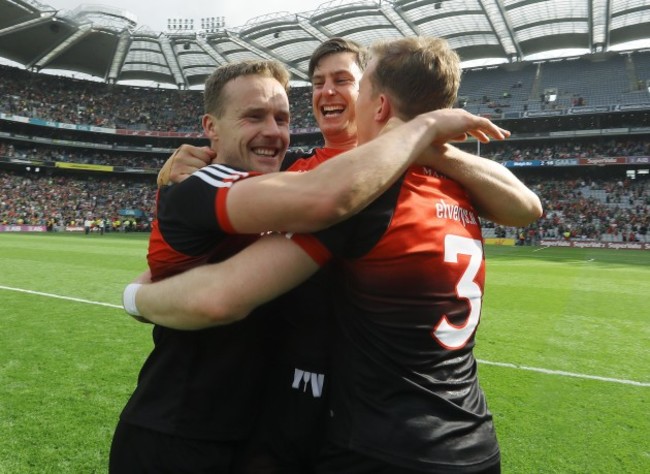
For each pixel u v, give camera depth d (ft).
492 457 4.82
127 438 5.81
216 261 5.30
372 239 4.66
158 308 5.02
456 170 5.22
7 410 13.15
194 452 5.51
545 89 149.59
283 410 5.72
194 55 160.35
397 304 4.70
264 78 5.84
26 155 164.76
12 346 19.06
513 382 16.11
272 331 5.86
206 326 4.78
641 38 137.59
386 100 5.27
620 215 123.85
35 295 30.37
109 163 179.22
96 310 26.12
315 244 4.51
